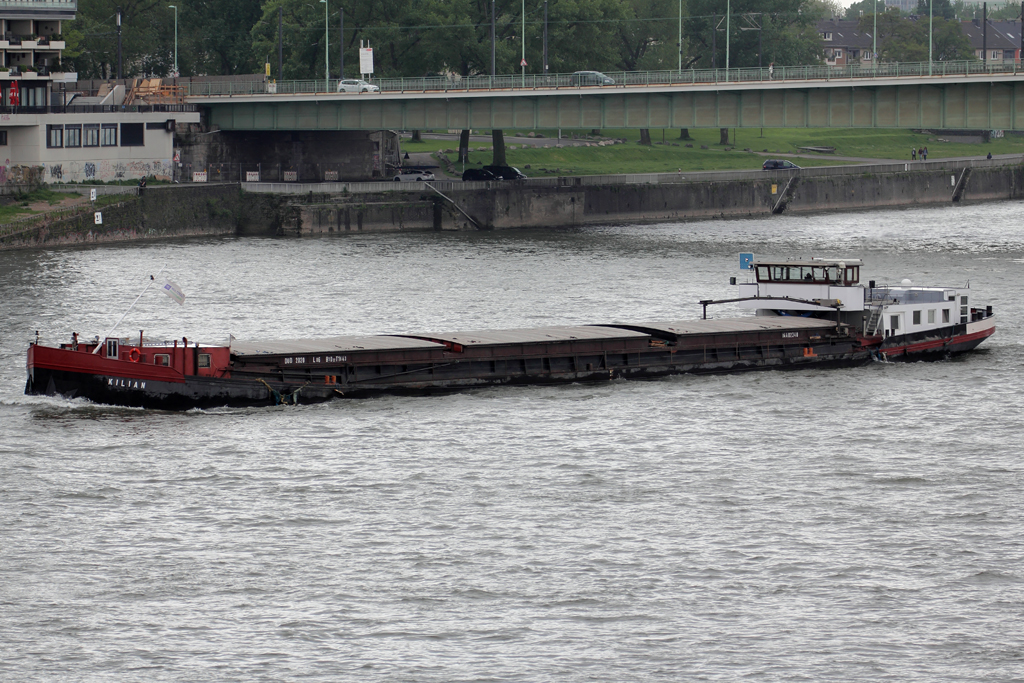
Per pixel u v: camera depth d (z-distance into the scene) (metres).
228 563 173.12
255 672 146.25
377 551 176.88
